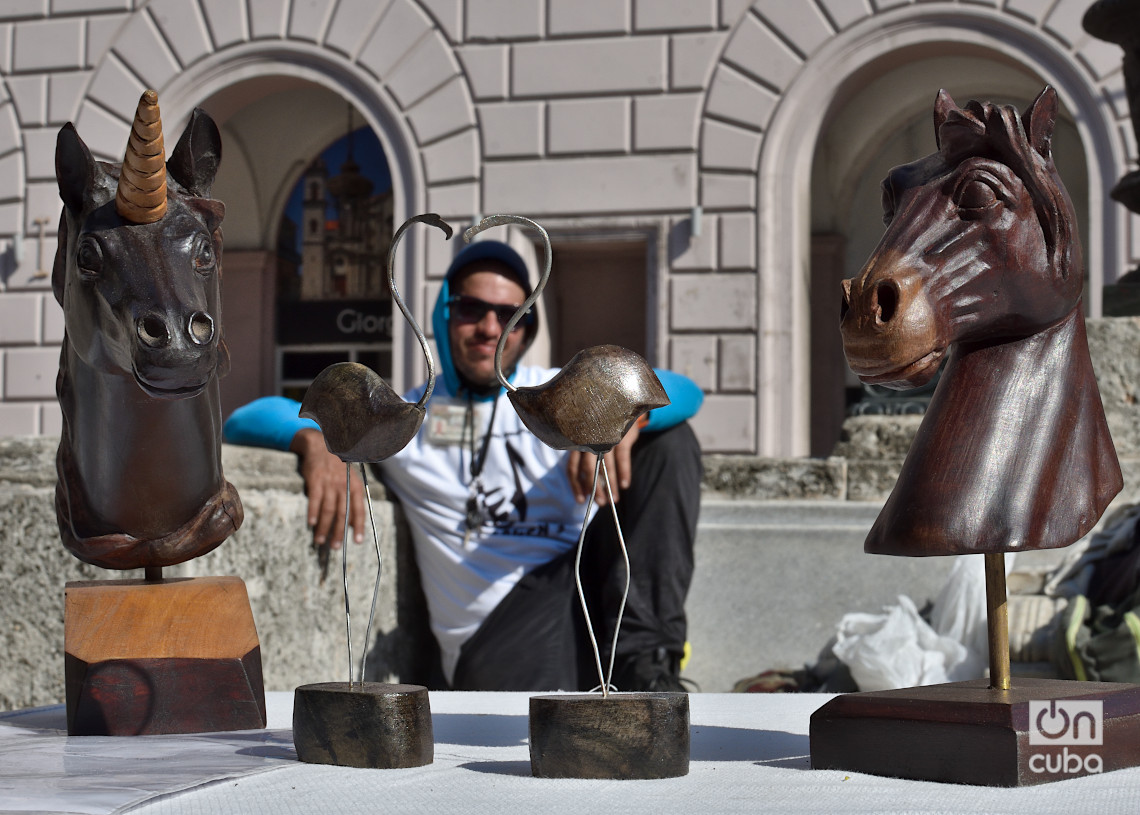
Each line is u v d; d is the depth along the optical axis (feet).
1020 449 3.88
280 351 49.34
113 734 4.98
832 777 3.71
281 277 49.55
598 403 3.84
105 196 4.72
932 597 11.60
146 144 4.40
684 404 11.24
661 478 10.98
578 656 11.00
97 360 4.70
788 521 12.20
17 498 8.32
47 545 8.27
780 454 35.09
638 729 3.68
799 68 35.83
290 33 39.40
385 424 4.07
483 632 11.00
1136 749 3.79
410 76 38.22
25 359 39.96
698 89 36.40
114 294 4.46
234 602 5.34
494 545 11.20
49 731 5.21
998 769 3.52
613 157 36.78
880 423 12.85
